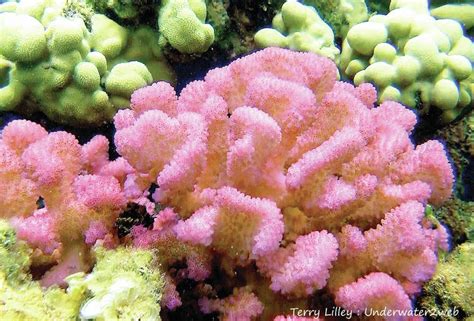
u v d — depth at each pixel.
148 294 0.21
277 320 0.22
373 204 0.26
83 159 0.30
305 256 0.22
